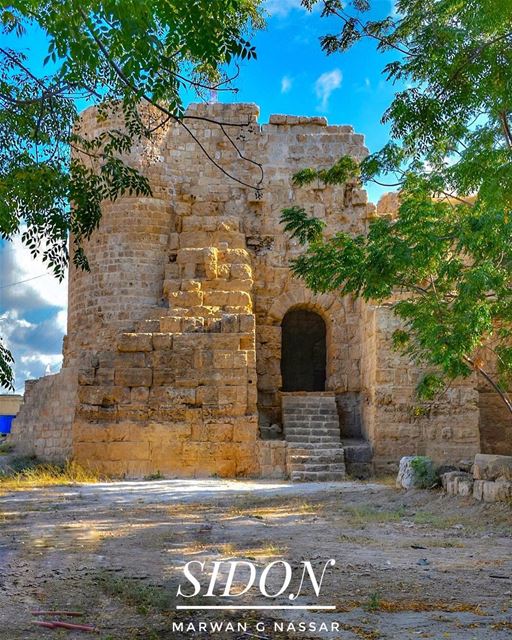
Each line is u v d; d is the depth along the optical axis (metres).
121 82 10.76
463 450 23.52
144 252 27.38
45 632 6.62
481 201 14.76
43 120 11.09
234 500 16.91
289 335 34.00
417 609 7.39
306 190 29.14
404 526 12.94
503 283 14.64
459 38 13.57
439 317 15.59
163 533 12.20
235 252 27.16
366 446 24.03
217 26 8.52
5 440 30.38
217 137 29.36
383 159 16.06
